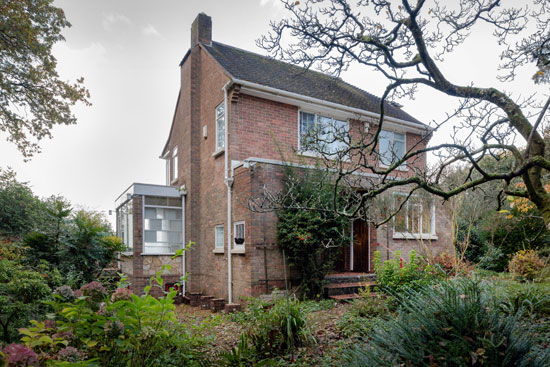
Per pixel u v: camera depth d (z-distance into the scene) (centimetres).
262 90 1082
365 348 363
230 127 1067
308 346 520
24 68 1133
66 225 801
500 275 862
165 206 1309
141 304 313
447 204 1030
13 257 693
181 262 1291
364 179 1048
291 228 927
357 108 1239
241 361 454
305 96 1135
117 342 287
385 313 605
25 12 994
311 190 909
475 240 1287
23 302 465
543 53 423
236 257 1012
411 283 711
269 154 1117
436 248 1243
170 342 374
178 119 1523
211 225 1198
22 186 1454
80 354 270
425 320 320
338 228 926
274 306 580
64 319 348
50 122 1276
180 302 1237
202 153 1305
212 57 1221
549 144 608
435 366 282
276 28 432
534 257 895
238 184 1025
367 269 1155
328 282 977
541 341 349
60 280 611
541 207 331
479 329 292
